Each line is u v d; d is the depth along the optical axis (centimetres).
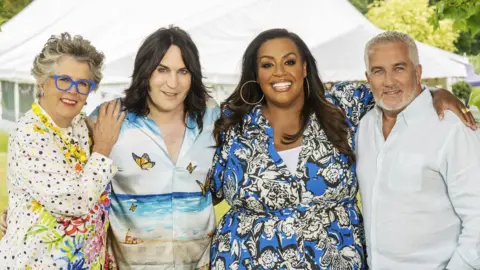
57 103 332
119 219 377
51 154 329
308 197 370
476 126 340
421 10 2794
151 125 376
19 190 335
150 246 376
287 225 367
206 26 1458
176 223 377
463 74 1582
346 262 366
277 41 382
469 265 331
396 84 347
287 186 368
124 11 1675
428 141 341
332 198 373
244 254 370
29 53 1688
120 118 369
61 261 334
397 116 352
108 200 362
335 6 1543
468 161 332
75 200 327
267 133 382
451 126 337
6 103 1978
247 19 1489
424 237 343
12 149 332
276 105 388
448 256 342
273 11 1509
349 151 375
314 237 365
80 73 333
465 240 332
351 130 386
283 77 377
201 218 385
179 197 378
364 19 1559
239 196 377
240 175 377
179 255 379
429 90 361
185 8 1614
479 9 464
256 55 391
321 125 381
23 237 330
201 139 386
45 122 335
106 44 1498
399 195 346
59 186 324
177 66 369
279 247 365
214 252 386
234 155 382
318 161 372
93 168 339
